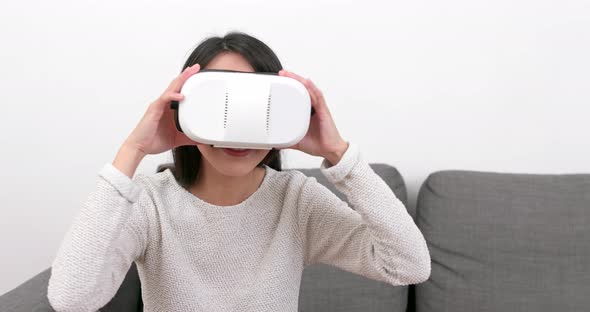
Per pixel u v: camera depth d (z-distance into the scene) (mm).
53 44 1389
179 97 701
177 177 906
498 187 1304
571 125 1431
